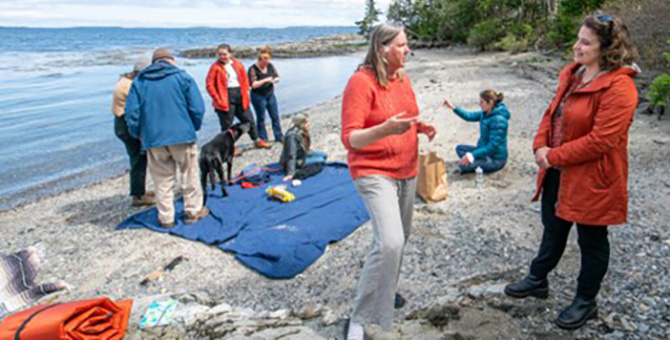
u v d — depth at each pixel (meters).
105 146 10.23
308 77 24.02
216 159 5.79
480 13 34.06
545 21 26.03
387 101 2.56
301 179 6.52
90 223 5.61
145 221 5.39
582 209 2.46
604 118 2.28
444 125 9.39
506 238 4.28
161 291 3.93
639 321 2.73
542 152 2.63
